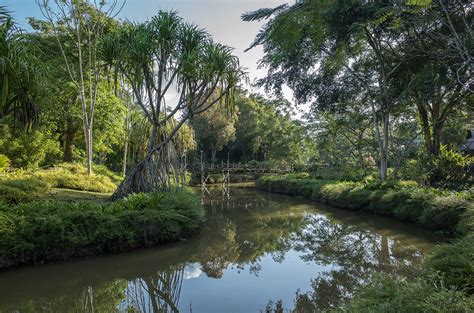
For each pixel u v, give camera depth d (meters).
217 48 9.98
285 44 9.66
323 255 8.57
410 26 11.45
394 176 15.86
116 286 6.47
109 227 7.80
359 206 14.62
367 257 8.14
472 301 3.13
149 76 10.30
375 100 15.57
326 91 16.16
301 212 15.62
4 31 6.55
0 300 5.67
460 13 10.01
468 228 7.75
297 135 30.59
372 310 3.36
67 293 6.06
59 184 13.20
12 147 15.73
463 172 13.62
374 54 15.06
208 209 17.48
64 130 19.06
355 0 10.80
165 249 8.65
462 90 13.07
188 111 10.55
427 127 15.41
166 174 10.72
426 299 3.23
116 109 18.42
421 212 10.61
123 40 9.98
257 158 40.75
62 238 7.11
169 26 9.84
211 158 40.97
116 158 31.73
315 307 5.35
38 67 7.29
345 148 24.45
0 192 9.55
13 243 6.59
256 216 14.92
